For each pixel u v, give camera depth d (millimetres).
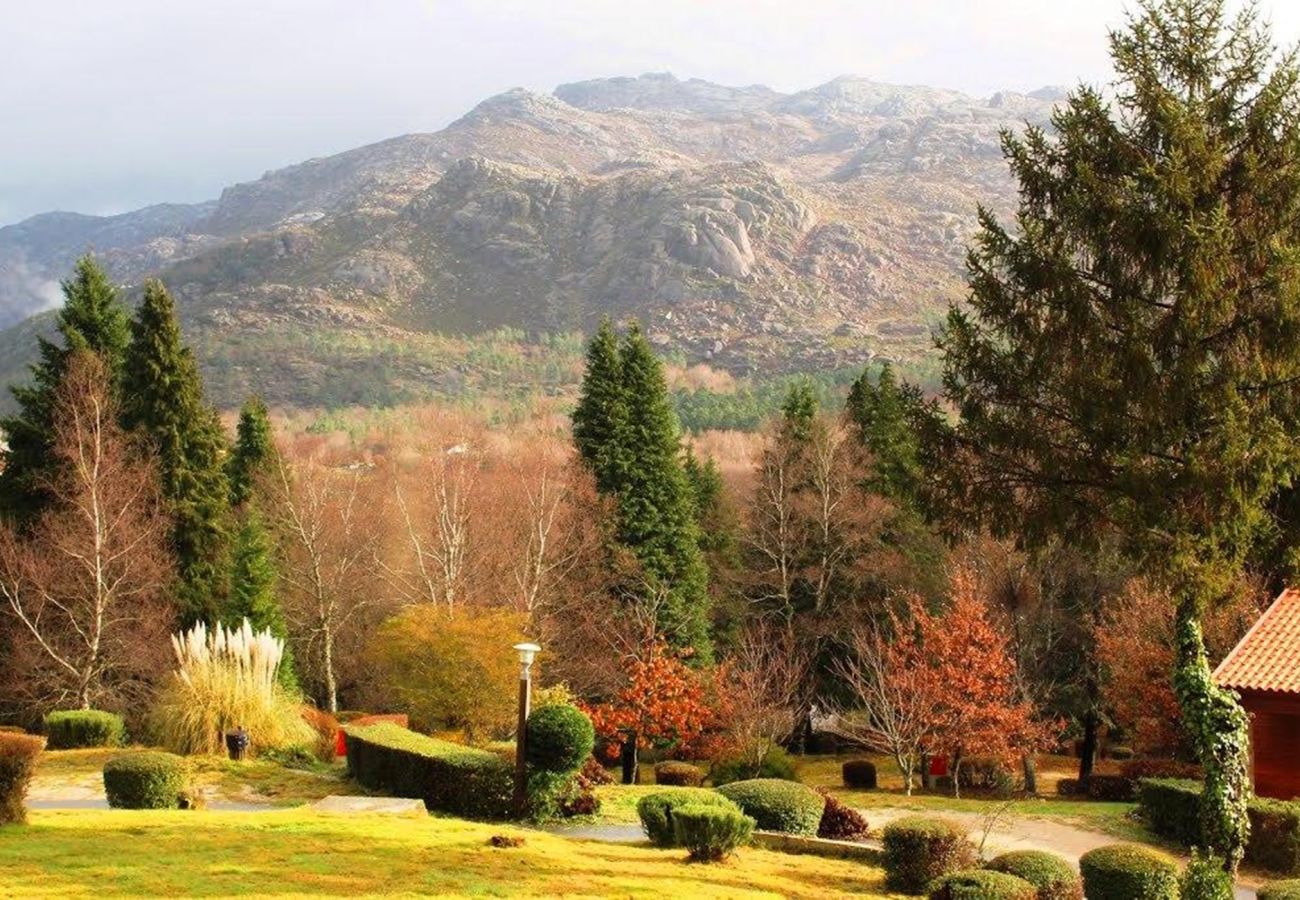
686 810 18391
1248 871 21656
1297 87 17656
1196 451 17359
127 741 31844
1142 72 18453
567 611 43906
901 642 35062
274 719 27734
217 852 15945
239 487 53625
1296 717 27328
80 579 38312
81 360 40219
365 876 15148
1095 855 16766
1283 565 18859
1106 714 41562
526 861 16797
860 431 48688
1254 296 17578
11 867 14336
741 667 42438
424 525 53438
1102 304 18500
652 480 45219
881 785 36375
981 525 19969
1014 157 19422
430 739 25422
